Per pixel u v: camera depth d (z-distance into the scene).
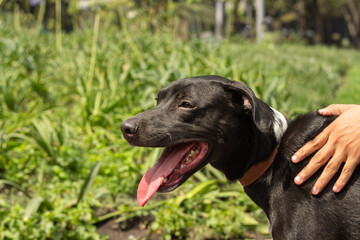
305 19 35.69
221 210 3.80
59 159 4.35
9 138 4.85
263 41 19.00
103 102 5.75
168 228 3.43
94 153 4.75
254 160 2.59
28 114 5.07
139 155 4.59
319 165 2.33
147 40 9.20
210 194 3.93
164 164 2.60
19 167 4.40
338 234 2.30
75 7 7.50
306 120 2.61
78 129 5.28
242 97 2.56
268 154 2.55
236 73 5.20
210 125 2.54
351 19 39.44
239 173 2.69
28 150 4.61
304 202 2.38
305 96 6.35
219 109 2.54
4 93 5.77
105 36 9.31
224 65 6.09
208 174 4.37
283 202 2.47
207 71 6.15
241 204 3.89
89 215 3.55
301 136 2.54
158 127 2.52
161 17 9.96
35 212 3.42
